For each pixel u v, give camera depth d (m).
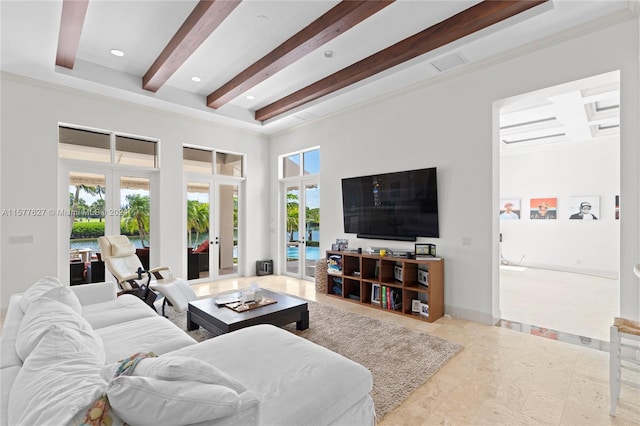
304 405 1.34
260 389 1.42
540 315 3.95
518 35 3.14
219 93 4.97
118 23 3.36
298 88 4.98
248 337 1.96
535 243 7.59
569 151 7.11
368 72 4.07
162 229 5.30
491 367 2.60
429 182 4.10
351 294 4.84
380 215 4.68
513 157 7.94
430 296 3.71
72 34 3.24
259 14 3.16
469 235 3.79
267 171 6.84
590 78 2.97
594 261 6.72
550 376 2.46
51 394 1.00
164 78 4.25
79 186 4.63
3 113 3.92
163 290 3.68
